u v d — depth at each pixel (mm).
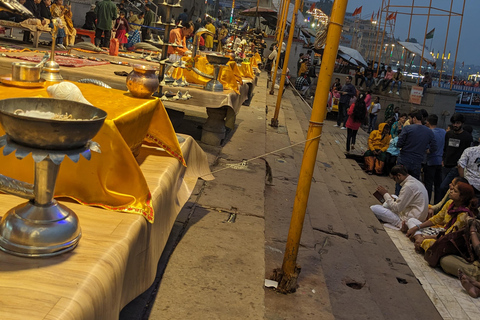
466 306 4602
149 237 1823
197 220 3443
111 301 1305
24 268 1191
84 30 12547
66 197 1871
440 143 9180
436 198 9469
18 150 1097
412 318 4137
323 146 13406
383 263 5254
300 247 3938
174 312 2234
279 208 4461
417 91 29906
